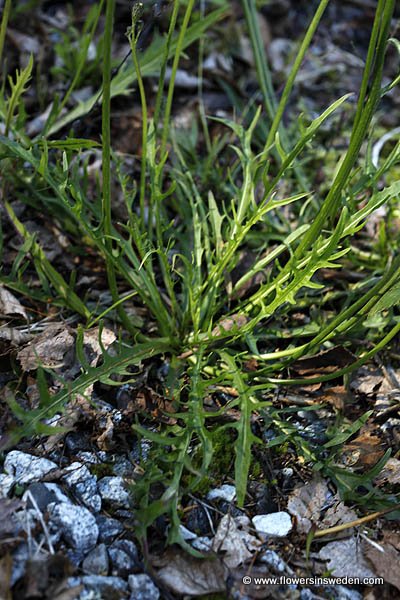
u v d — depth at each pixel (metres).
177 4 0.65
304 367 0.73
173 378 0.69
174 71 0.69
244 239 0.81
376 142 0.96
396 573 0.60
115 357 0.65
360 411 0.71
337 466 0.67
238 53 1.04
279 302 0.67
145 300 0.71
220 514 0.63
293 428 0.67
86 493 0.62
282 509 0.64
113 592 0.57
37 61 0.96
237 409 0.69
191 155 0.89
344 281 0.79
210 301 0.73
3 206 0.80
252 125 0.74
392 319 0.74
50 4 1.06
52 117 0.78
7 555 0.56
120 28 1.03
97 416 0.66
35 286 0.77
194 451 0.66
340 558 0.61
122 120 0.92
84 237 0.81
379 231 0.84
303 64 1.05
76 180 0.73
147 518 0.59
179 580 0.58
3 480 0.61
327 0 0.66
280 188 0.88
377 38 0.60
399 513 0.63
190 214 0.81
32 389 0.67
